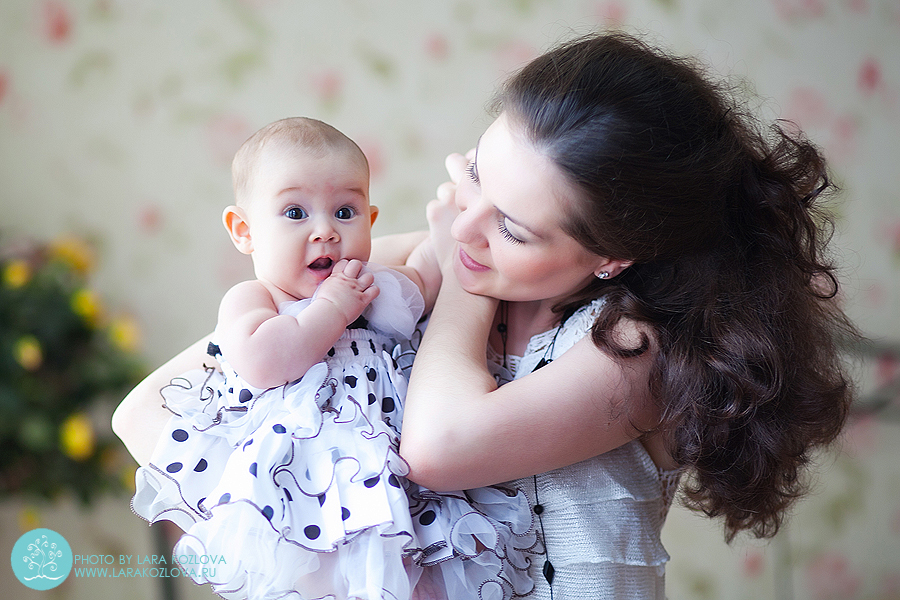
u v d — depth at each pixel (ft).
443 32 7.22
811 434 3.12
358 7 7.08
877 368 7.72
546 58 2.82
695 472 3.10
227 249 7.07
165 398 2.92
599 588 2.89
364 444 2.66
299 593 2.56
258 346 2.68
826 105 7.79
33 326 6.04
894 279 7.96
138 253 6.97
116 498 6.72
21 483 6.23
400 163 7.23
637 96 2.64
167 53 6.86
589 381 2.71
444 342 2.86
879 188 7.91
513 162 2.62
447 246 3.27
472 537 2.70
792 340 2.94
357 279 2.93
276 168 2.95
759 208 2.99
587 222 2.61
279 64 6.99
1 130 6.82
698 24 7.50
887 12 7.91
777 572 7.86
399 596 2.48
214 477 2.71
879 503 8.00
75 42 6.81
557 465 2.76
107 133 6.88
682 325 2.87
